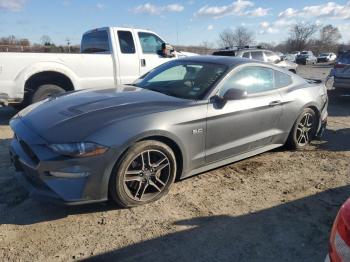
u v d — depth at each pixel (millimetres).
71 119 3418
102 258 2895
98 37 8094
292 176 4590
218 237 3215
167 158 3723
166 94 4234
